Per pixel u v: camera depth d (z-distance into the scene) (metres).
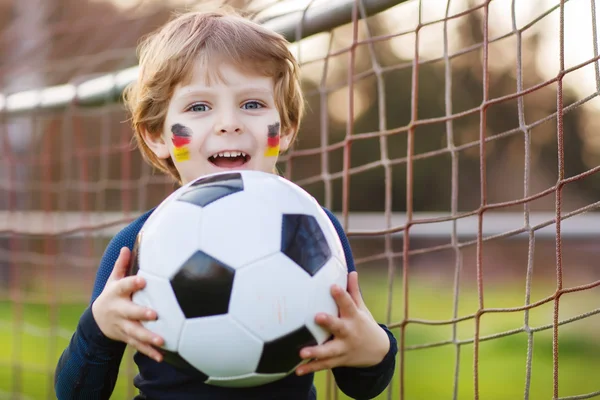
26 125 7.48
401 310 8.25
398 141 14.27
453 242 2.20
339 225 1.89
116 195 9.64
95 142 9.09
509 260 11.52
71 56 5.45
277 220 1.39
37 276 8.69
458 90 13.84
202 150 1.79
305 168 13.06
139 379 1.71
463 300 9.07
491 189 13.34
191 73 1.79
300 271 1.36
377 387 1.69
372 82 14.13
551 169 13.23
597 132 13.23
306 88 12.41
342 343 1.43
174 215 1.43
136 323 1.43
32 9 8.27
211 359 1.35
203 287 1.33
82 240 8.23
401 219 4.30
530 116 13.09
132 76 3.04
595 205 1.73
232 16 2.00
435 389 4.97
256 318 1.32
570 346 6.51
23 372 5.31
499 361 5.96
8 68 5.13
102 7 6.82
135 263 1.45
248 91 1.80
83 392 1.66
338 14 2.33
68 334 6.01
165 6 3.75
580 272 11.14
